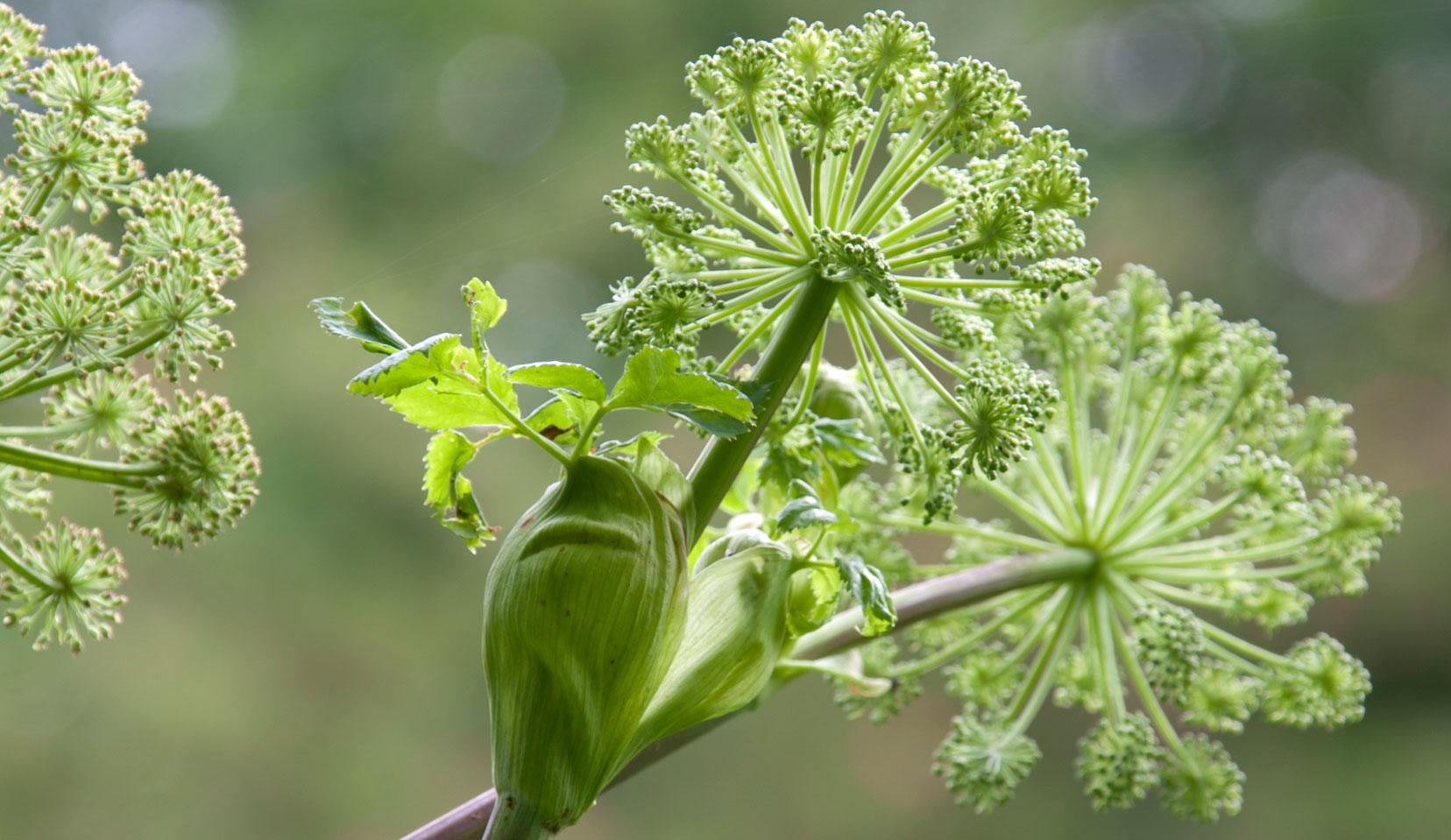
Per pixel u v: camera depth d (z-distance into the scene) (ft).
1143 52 13.62
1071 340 4.05
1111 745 3.95
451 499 3.45
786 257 3.59
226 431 3.49
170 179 3.53
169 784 10.82
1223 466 4.02
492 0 12.99
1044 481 4.03
